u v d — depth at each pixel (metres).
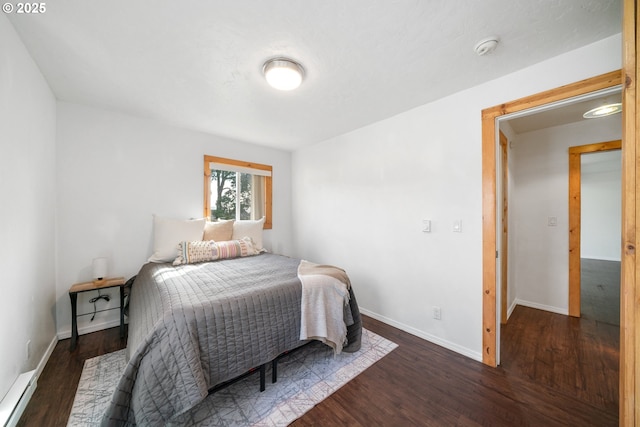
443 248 2.29
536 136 3.22
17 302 1.52
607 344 2.27
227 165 3.50
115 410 1.20
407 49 1.63
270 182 3.98
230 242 2.97
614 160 6.20
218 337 1.44
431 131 2.38
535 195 3.22
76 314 2.22
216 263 2.60
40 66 1.82
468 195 2.13
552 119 2.86
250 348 1.55
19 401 1.37
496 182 2.00
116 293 2.64
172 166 3.03
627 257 0.91
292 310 1.80
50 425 1.38
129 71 1.89
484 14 1.34
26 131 1.65
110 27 1.44
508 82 1.91
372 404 1.57
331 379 1.81
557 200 3.06
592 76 1.57
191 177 3.17
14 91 1.47
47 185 2.10
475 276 2.09
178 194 3.07
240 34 1.49
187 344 1.30
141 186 2.81
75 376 1.80
